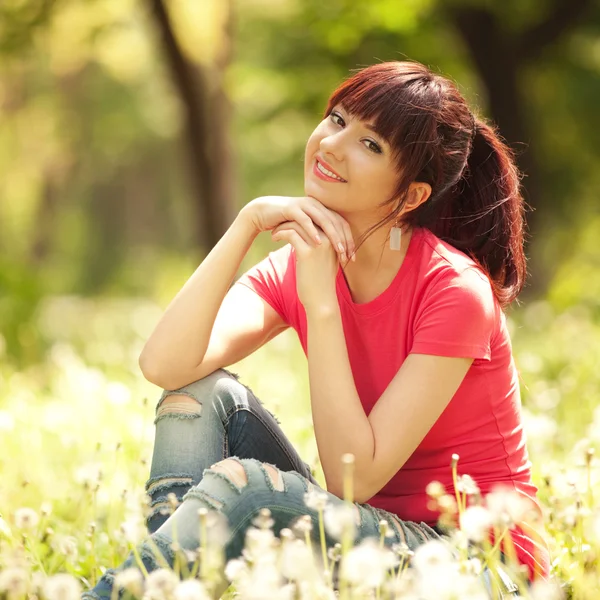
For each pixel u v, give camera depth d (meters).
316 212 4.58
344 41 22.22
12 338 16.94
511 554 4.16
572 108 29.81
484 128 4.84
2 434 7.43
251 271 5.26
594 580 4.20
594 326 16.30
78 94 47.81
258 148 35.31
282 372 12.05
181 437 4.50
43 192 54.25
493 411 4.54
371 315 4.62
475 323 4.38
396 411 4.32
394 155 4.48
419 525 4.42
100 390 9.09
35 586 3.82
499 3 25.19
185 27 21.05
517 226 4.92
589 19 27.16
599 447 6.34
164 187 62.34
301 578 3.50
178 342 4.65
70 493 6.43
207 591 3.69
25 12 20.30
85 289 55.19
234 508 3.99
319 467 6.05
